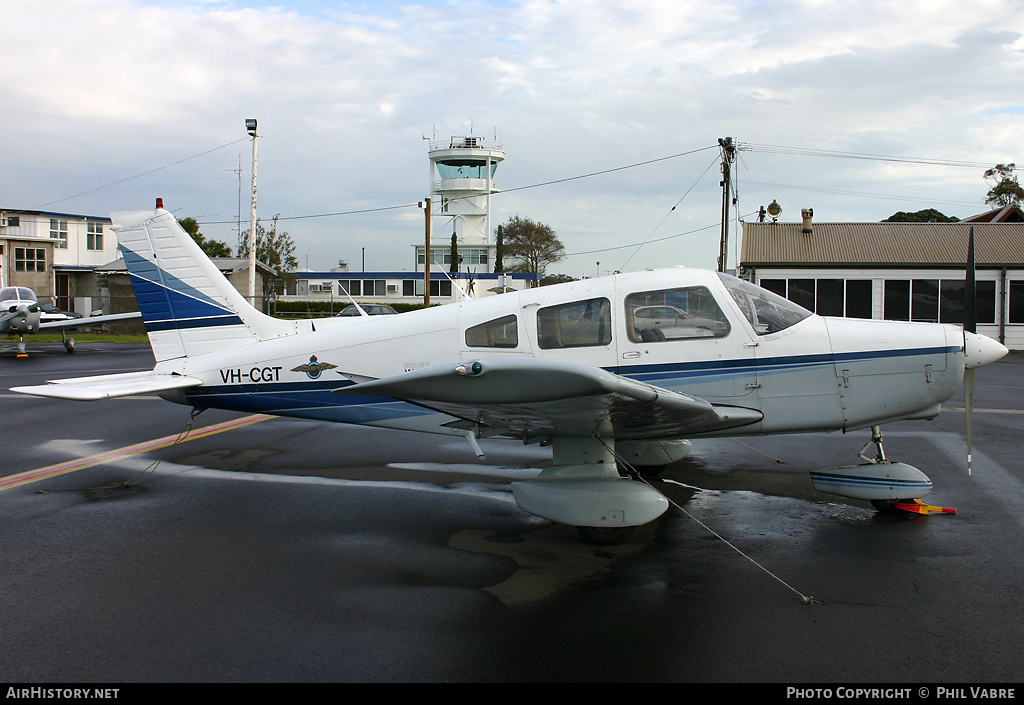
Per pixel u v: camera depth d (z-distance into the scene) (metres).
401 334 5.49
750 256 21.78
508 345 5.21
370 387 3.68
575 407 3.86
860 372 4.90
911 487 4.93
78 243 42.38
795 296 21.47
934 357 4.84
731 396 4.98
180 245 6.18
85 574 3.99
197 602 3.61
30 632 3.28
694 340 5.00
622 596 3.66
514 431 4.90
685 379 4.99
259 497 5.62
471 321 5.33
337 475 6.35
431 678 2.85
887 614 3.40
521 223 59.81
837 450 7.20
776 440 7.77
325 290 48.88
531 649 3.09
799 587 3.75
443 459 6.98
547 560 4.21
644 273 5.20
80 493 5.73
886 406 4.94
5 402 10.89
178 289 6.19
